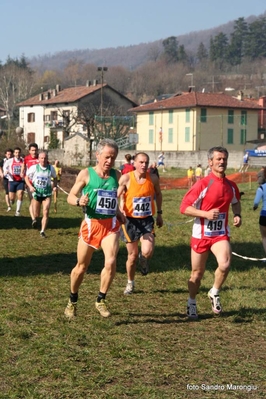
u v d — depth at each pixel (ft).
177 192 103.45
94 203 22.03
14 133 113.39
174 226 53.31
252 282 30.53
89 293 27.27
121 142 205.67
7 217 57.11
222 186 22.63
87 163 186.91
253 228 52.65
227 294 27.40
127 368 17.94
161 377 17.29
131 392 16.19
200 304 25.68
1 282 29.35
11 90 355.36
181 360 18.67
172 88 501.15
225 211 22.91
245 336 21.26
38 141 269.03
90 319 22.95
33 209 45.70
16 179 58.39
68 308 23.24
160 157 176.86
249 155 166.50
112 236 22.34
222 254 22.72
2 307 24.71
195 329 21.97
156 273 32.35
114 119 206.69
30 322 22.53
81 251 22.40
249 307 25.20
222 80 509.35
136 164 26.58
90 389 16.42
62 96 264.52
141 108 218.59
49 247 40.37
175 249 40.37
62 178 97.50
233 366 18.22
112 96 261.24
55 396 15.96
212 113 205.77
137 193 26.58
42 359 18.52
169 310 24.72
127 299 26.48
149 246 26.45
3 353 19.02
